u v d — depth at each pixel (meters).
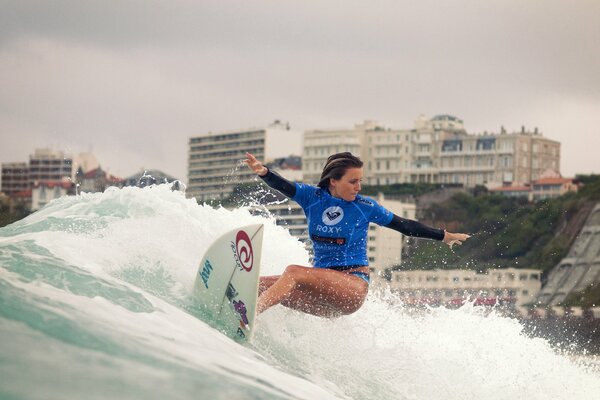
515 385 10.24
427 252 72.56
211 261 9.52
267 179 9.90
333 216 9.97
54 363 6.04
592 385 10.84
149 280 9.79
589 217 120.88
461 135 167.25
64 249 9.58
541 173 159.50
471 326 11.75
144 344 6.91
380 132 169.62
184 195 12.48
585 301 108.88
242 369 7.35
